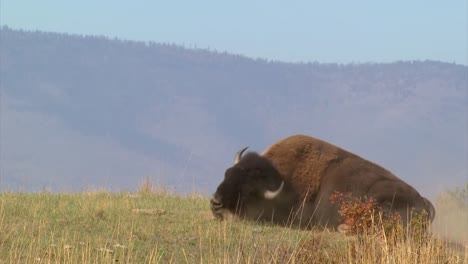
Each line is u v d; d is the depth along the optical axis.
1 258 40.16
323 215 59.59
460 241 52.62
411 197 58.47
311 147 62.22
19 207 54.41
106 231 47.81
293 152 61.91
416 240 45.66
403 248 41.88
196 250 44.44
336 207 58.75
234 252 43.69
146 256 41.41
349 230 50.81
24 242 43.38
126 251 42.97
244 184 59.44
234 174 59.81
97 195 66.38
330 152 62.09
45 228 47.50
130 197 66.19
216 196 58.75
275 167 60.81
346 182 59.75
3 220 48.78
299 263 42.34
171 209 59.50
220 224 52.28
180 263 41.62
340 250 43.97
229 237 47.69
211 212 59.78
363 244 44.22
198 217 56.00
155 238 46.72
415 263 41.41
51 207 55.69
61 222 49.91
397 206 57.81
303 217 60.34
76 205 57.56
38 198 60.97
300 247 43.97
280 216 60.22
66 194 66.06
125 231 47.75
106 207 56.31
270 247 45.19
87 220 50.94
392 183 59.28
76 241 44.47
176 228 49.94
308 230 58.38
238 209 59.19
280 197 60.28
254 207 59.56
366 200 55.81
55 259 39.47
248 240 47.25
